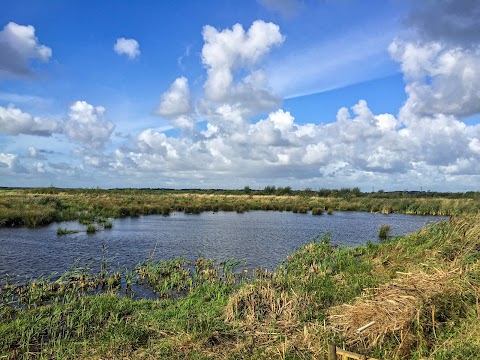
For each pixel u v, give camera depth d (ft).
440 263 34.40
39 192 222.07
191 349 23.07
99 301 32.78
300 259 50.29
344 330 23.47
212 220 120.88
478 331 21.06
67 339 25.95
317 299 30.35
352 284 34.04
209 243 73.97
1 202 117.29
